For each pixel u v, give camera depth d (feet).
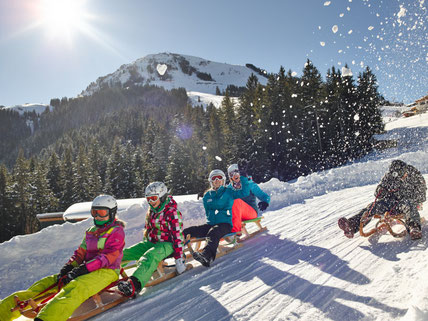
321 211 24.56
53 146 467.52
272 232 20.30
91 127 497.05
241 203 19.02
